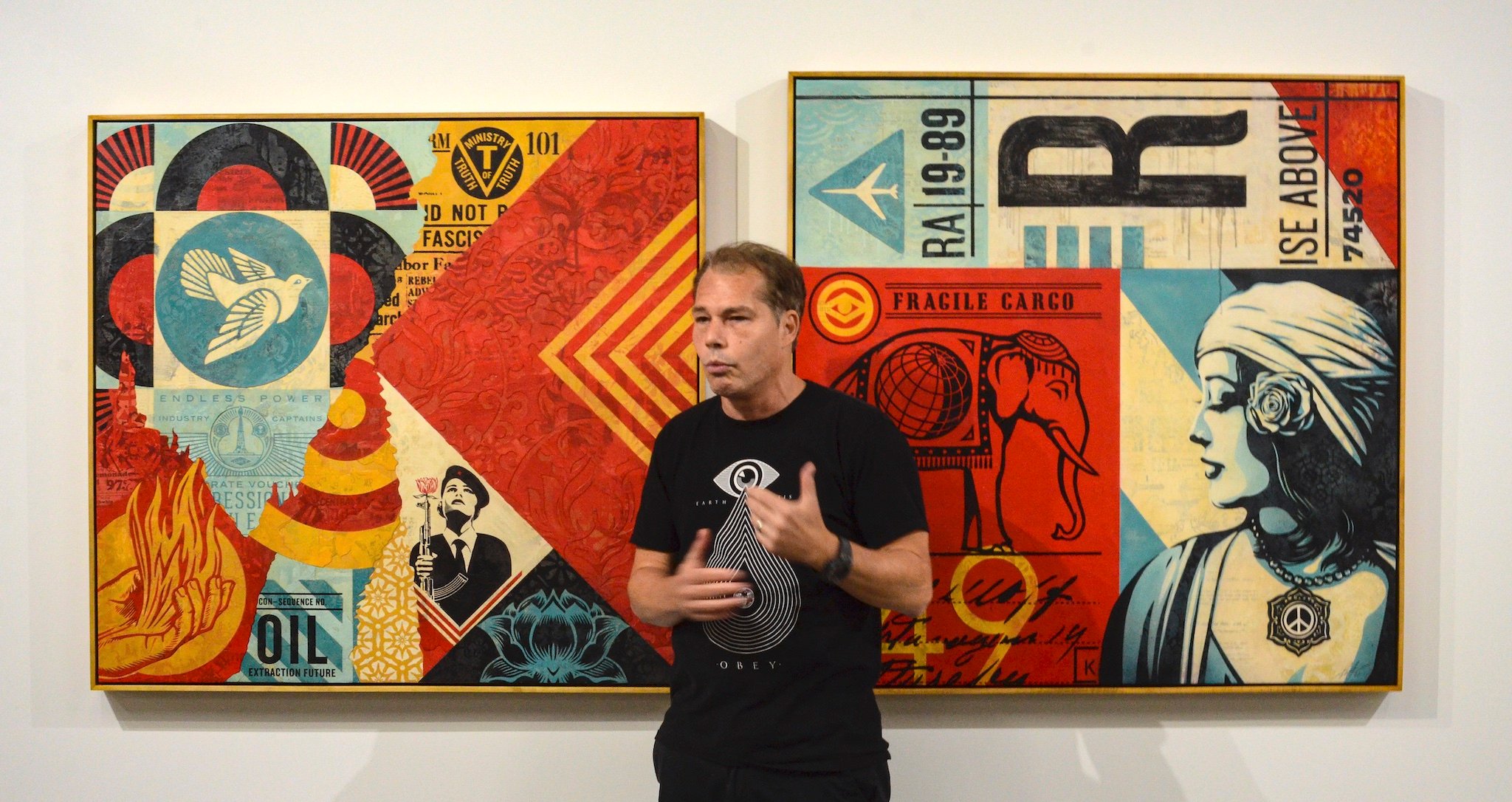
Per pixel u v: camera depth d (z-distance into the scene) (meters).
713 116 1.70
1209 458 1.66
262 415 1.67
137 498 1.68
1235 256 1.66
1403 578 1.65
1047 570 1.66
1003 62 1.70
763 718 1.32
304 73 1.70
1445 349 1.69
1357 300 1.66
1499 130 1.69
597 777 1.70
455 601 1.67
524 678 1.67
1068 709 1.69
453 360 1.67
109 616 1.67
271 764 1.71
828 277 1.66
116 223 1.67
